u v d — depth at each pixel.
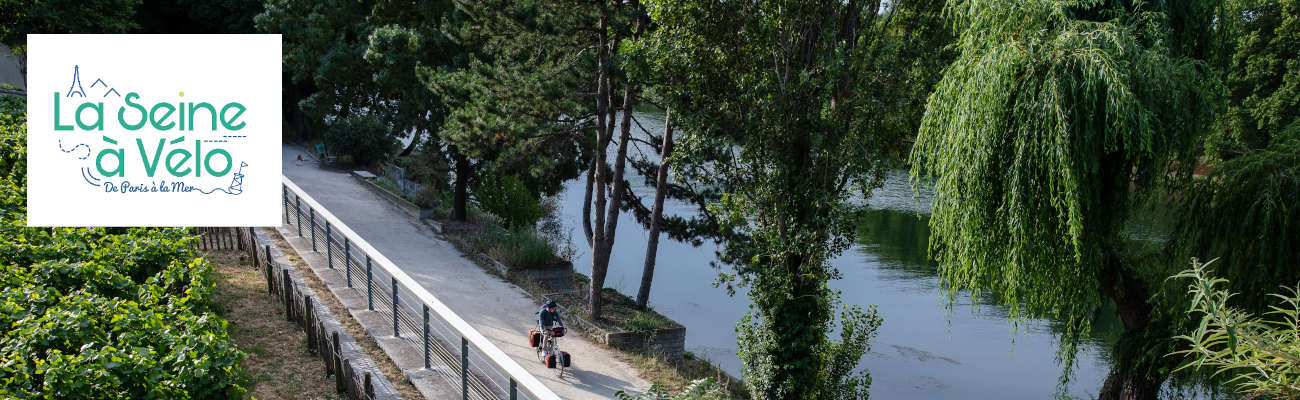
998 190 13.49
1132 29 13.38
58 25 36.22
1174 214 15.35
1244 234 14.28
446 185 37.56
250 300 13.59
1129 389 16.41
